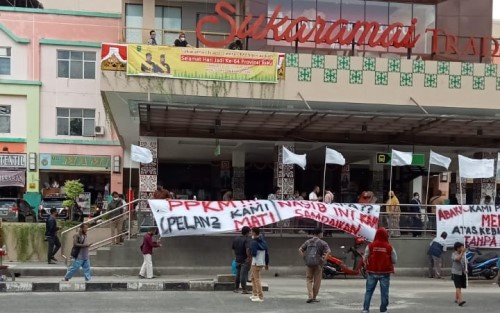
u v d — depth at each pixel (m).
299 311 11.05
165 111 17.00
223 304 11.70
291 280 15.65
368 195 18.14
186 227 15.60
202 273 15.95
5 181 29.81
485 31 20.70
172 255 15.94
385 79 18.61
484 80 19.09
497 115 19.58
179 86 17.41
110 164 31.05
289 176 20.64
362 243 16.75
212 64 17.67
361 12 20.67
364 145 21.58
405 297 13.20
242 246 13.21
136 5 25.38
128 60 17.12
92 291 13.36
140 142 19.92
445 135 21.34
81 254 13.84
